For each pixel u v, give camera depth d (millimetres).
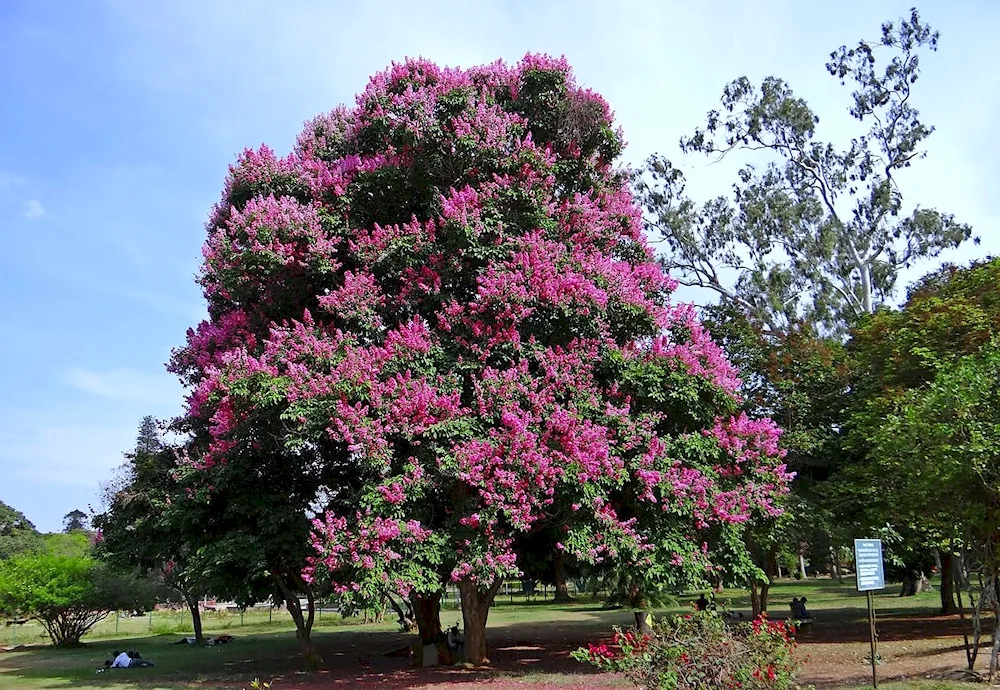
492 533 11336
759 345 20797
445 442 11609
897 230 28859
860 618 22328
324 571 10984
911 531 17219
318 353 12000
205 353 14391
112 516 16922
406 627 23594
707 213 30641
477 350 12047
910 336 16453
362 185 13812
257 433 13258
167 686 13602
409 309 13078
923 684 9680
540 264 12219
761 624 6875
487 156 13016
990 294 16078
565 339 12797
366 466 11211
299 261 12977
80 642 25406
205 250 13734
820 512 17859
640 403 12922
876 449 11531
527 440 11062
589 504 11281
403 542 11109
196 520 13867
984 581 10062
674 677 6246
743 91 30297
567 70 14570
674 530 12516
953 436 9148
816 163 29844
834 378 19891
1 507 61969
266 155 14719
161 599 27672
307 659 15805
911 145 28312
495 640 19797
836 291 29047
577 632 21875
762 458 13383
